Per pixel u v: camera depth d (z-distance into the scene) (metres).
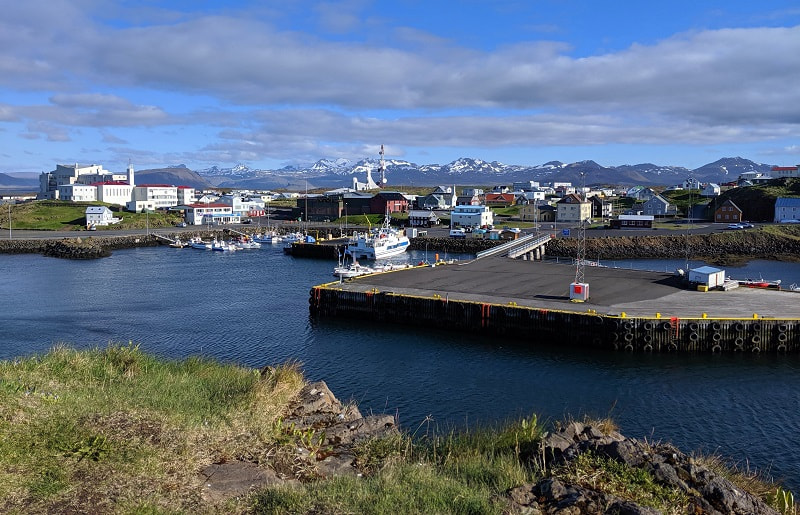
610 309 51.34
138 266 104.56
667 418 34.06
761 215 154.50
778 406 35.81
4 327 56.53
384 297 59.09
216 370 24.20
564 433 17.12
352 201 191.88
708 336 46.50
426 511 11.96
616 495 12.68
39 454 13.27
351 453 16.22
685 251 117.06
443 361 45.47
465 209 155.12
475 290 62.06
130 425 15.50
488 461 15.77
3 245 124.56
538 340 50.91
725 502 12.97
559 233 137.00
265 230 166.50
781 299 55.03
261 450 15.43
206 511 11.82
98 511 11.30
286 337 53.44
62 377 20.14
